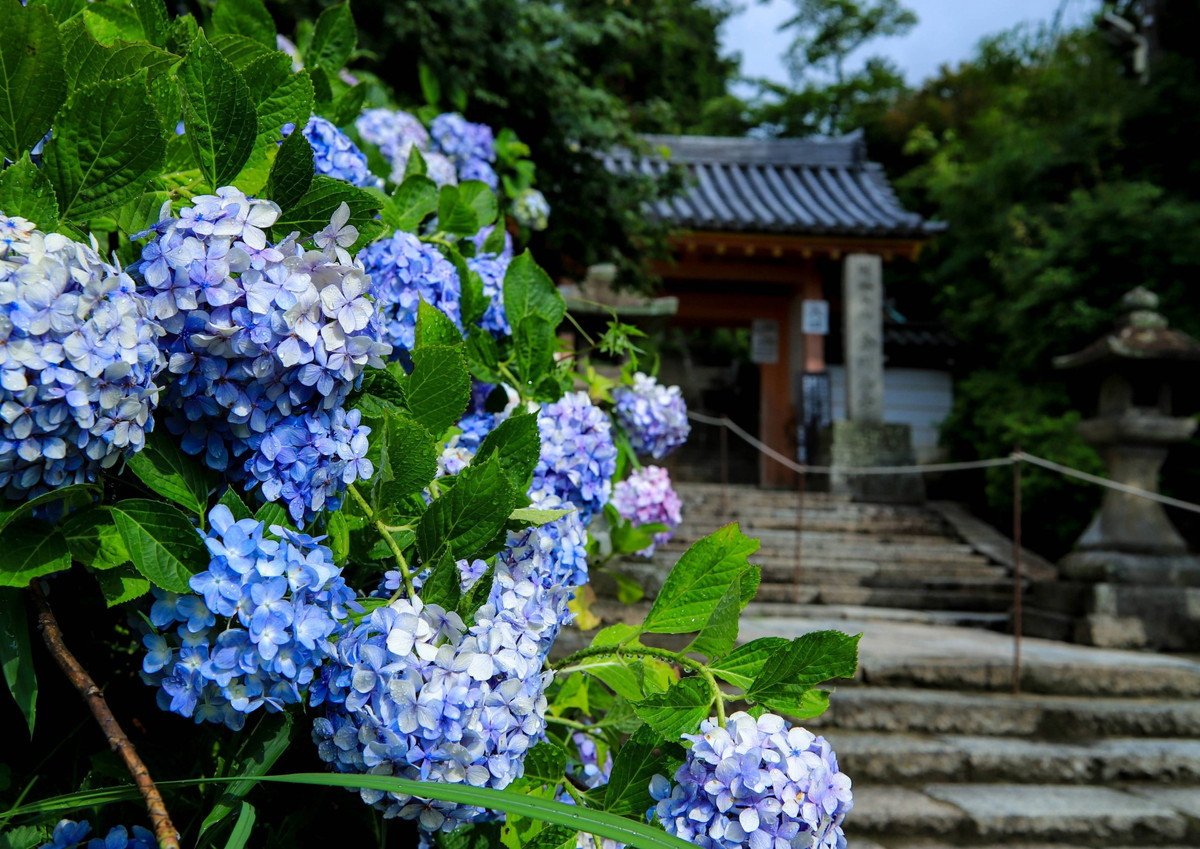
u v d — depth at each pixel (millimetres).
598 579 2957
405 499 835
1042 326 10164
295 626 612
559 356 1583
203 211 652
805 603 6859
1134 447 5793
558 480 1097
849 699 3795
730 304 11320
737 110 20375
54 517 649
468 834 800
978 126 14805
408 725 634
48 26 686
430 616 671
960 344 12383
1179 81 10594
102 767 787
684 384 11773
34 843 767
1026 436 9219
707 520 8328
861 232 9945
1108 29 10945
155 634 659
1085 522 8398
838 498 9359
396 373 887
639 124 6309
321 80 1212
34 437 564
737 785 672
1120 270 9844
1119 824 3039
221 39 989
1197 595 5289
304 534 695
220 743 844
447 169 2074
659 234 5660
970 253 12086
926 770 3420
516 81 4156
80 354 563
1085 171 10992
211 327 632
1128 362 5723
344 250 688
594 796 811
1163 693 4176
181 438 686
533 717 706
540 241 5078
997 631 6152
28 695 631
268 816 889
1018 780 3443
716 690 742
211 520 625
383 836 835
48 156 687
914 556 7945
